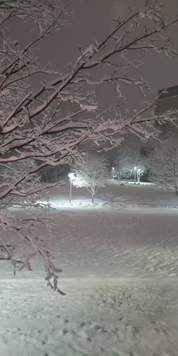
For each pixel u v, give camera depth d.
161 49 3.67
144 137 4.29
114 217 29.53
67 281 11.88
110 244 19.64
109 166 74.94
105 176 42.94
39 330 6.79
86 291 10.41
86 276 12.90
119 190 51.69
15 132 4.50
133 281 12.02
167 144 40.59
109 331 6.70
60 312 8.08
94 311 8.23
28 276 12.55
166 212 34.31
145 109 4.03
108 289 10.69
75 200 44.47
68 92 3.93
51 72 3.92
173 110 4.09
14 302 9.02
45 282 11.59
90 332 6.66
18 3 3.44
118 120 4.08
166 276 13.10
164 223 26.67
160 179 42.00
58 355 5.66
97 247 18.86
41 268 13.93
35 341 6.23
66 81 3.72
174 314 7.99
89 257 16.62
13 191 4.46
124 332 6.65
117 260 16.09
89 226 24.75
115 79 3.81
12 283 11.39
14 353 5.71
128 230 23.91
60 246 18.80
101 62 3.64
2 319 7.54
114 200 45.47
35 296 9.71
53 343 6.14
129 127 4.12
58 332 6.65
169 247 18.89
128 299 9.49
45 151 4.21
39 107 3.89
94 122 4.11
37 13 3.73
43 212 6.71
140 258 16.47
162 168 41.28
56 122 4.11
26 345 6.05
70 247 18.67
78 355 5.67
